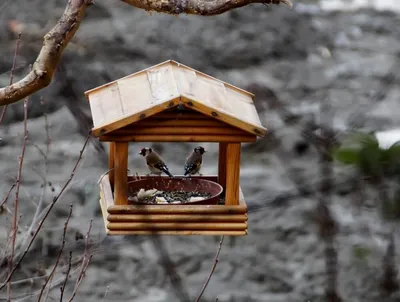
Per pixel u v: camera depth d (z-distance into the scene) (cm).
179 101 563
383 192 448
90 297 1101
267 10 2036
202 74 641
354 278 1044
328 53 1925
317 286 1153
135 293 1119
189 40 1834
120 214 591
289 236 1253
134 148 1423
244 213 599
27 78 455
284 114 1050
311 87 1717
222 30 1905
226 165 620
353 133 454
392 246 598
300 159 1377
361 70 1816
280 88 1692
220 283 1149
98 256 1191
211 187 671
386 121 1458
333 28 2075
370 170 439
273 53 1884
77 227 1080
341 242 1050
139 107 574
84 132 832
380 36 2080
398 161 433
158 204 597
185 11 466
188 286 1146
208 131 580
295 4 2172
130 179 691
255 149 1447
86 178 1159
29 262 908
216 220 596
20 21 1606
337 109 1526
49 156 1323
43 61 454
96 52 1577
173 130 576
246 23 1970
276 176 1334
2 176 1254
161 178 682
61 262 823
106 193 634
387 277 591
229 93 632
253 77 1755
